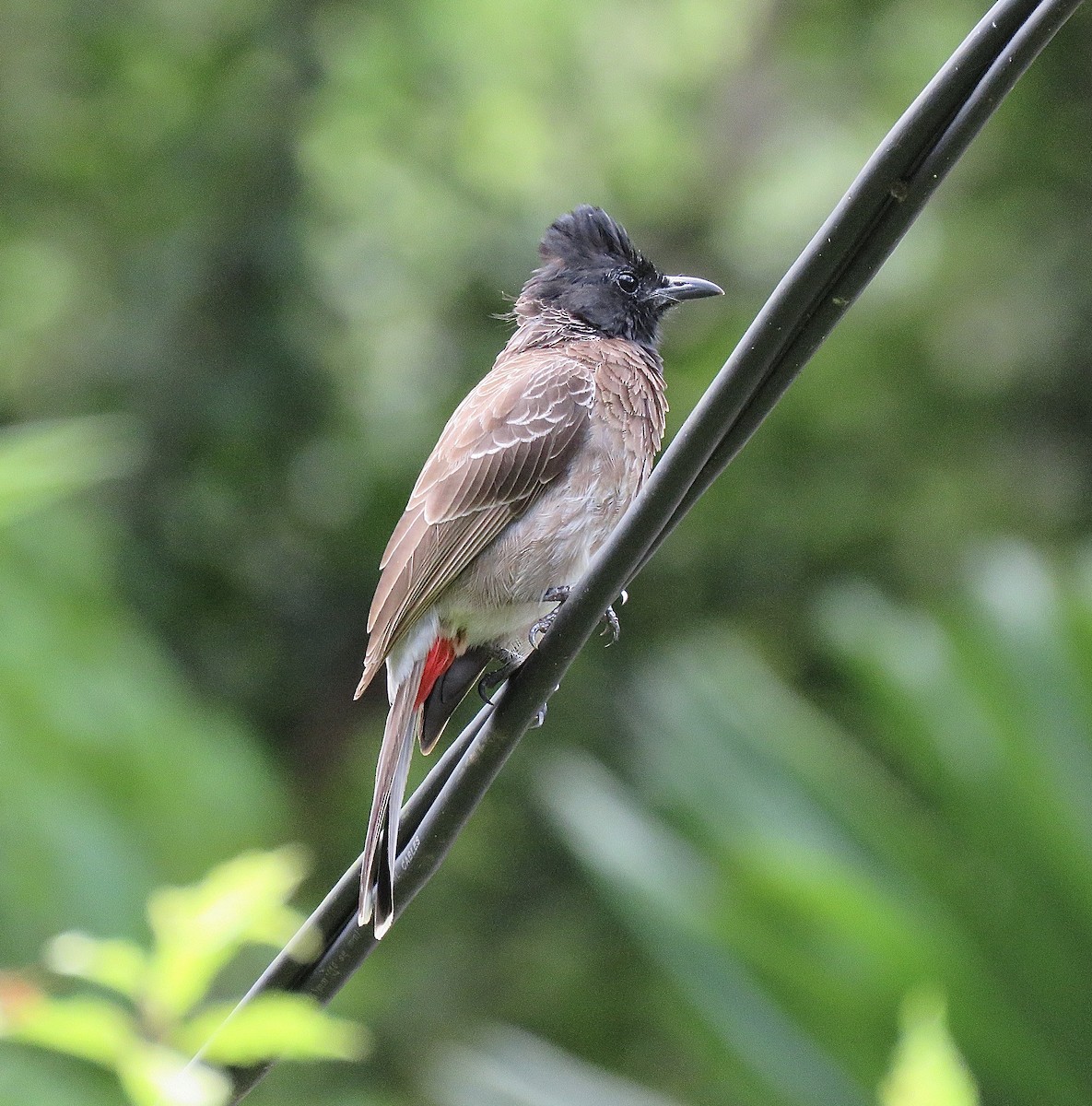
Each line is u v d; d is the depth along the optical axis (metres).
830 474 16.02
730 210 19.02
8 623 10.38
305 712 16.27
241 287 15.69
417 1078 14.30
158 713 10.88
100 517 14.86
